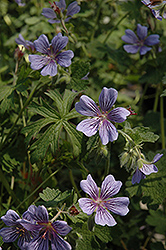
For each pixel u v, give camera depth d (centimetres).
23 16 80
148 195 57
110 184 51
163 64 67
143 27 65
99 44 73
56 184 67
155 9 55
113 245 70
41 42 54
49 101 61
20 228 51
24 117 63
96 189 50
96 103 52
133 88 110
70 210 52
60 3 59
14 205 65
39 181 62
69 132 56
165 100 93
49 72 54
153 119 76
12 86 59
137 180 52
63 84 58
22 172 67
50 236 50
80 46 69
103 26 79
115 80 87
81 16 72
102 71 79
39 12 78
